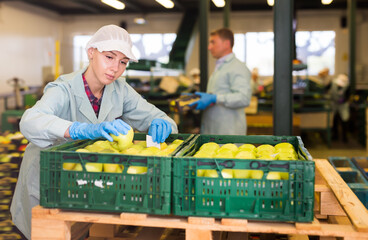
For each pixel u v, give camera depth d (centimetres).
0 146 238
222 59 366
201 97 343
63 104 181
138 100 213
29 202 182
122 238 189
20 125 163
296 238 176
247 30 1507
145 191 136
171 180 136
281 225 135
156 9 1459
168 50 1562
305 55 1459
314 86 959
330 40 1440
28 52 1365
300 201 130
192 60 1496
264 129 705
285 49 289
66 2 1402
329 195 174
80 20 1581
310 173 129
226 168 132
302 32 1455
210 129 369
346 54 1431
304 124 912
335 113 894
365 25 1420
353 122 982
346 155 718
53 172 141
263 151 161
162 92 852
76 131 153
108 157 137
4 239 214
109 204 139
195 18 1422
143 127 215
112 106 197
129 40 180
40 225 143
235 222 133
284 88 291
